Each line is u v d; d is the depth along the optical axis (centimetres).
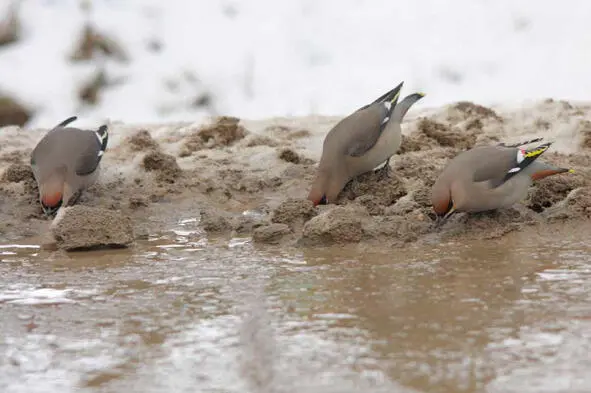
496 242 1138
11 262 1110
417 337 801
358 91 2903
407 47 3059
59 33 2909
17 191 1385
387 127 1334
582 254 1068
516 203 1266
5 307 923
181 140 1706
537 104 1886
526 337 794
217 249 1152
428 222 1209
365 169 1341
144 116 2758
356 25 3120
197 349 789
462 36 3083
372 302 902
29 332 846
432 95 2898
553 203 1269
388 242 1145
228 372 737
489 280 967
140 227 1280
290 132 1788
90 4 3016
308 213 1241
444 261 1054
